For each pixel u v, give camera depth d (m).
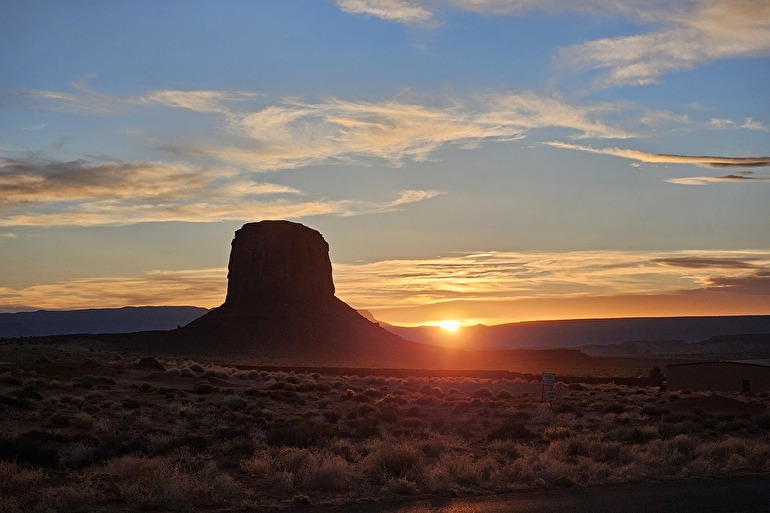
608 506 17.45
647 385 85.56
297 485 19.72
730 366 71.75
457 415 41.50
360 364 138.88
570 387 71.69
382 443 25.17
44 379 48.91
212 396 46.25
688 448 27.47
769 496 18.78
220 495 17.98
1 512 15.48
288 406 43.88
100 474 19.94
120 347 140.38
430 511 16.84
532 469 21.69
